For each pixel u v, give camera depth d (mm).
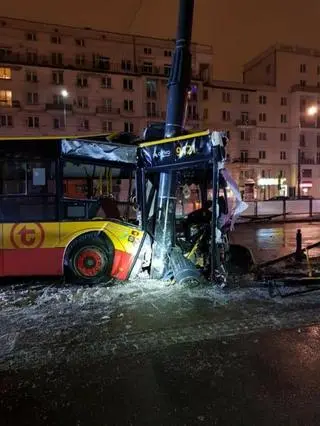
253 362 4484
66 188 8711
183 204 9969
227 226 7848
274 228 21203
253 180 67875
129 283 7941
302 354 4668
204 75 67188
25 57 59094
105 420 3461
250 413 3516
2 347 4977
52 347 4957
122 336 5266
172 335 5270
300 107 69875
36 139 7879
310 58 72000
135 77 62188
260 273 8328
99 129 60625
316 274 8164
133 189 8766
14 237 7820
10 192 7820
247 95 68625
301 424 3348
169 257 8117
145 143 8141
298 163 63062
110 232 8047
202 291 7305
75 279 8016
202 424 3371
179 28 8242
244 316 5977
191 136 7547
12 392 3947
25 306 6594
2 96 56125
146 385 4031
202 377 4164
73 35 61281
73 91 59125
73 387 4016
